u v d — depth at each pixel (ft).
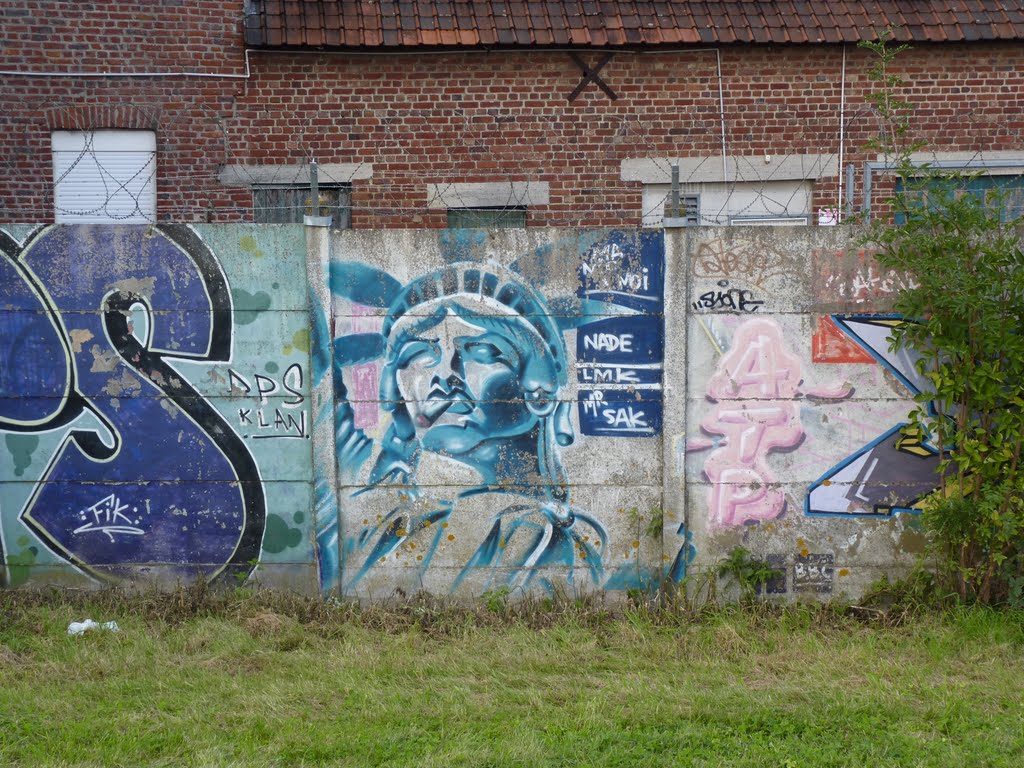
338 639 18.76
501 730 14.99
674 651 18.13
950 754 14.19
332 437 20.03
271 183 35.99
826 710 15.57
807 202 37.19
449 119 36.19
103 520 20.25
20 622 18.86
